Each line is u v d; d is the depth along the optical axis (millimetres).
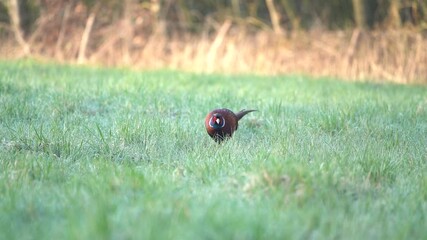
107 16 41656
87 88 25297
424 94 28906
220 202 11070
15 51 41281
